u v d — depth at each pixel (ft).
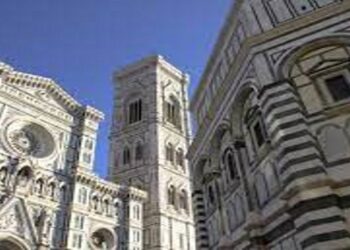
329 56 71.41
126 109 352.90
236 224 82.94
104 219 213.87
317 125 64.28
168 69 373.20
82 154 223.51
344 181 56.54
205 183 106.93
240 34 94.58
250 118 82.33
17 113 205.46
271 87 70.23
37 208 186.70
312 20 77.00
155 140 307.99
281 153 62.59
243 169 82.23
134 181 290.76
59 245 184.55
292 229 62.08
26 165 190.80
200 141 112.16
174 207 280.72
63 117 228.63
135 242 222.07
